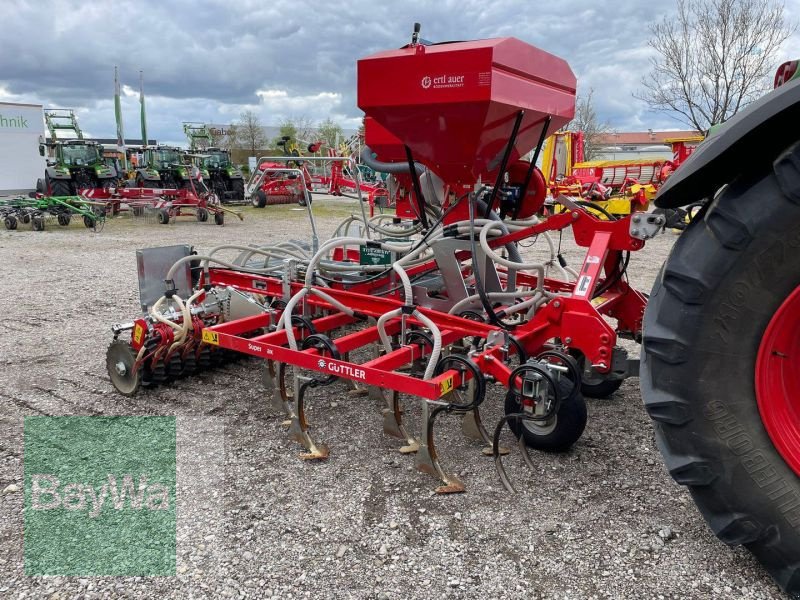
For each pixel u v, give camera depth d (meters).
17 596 2.16
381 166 4.66
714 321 1.94
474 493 2.80
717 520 2.08
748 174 1.94
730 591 2.13
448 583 2.21
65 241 11.95
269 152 42.16
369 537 2.47
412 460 3.11
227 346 3.49
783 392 1.99
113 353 3.97
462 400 3.84
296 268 4.24
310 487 2.86
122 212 18.52
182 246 4.41
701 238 1.96
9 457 3.16
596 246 3.19
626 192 13.34
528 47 3.39
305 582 2.22
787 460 1.95
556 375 2.80
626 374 3.02
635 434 3.39
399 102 3.31
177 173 19.62
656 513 2.61
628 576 2.22
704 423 2.00
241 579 2.24
